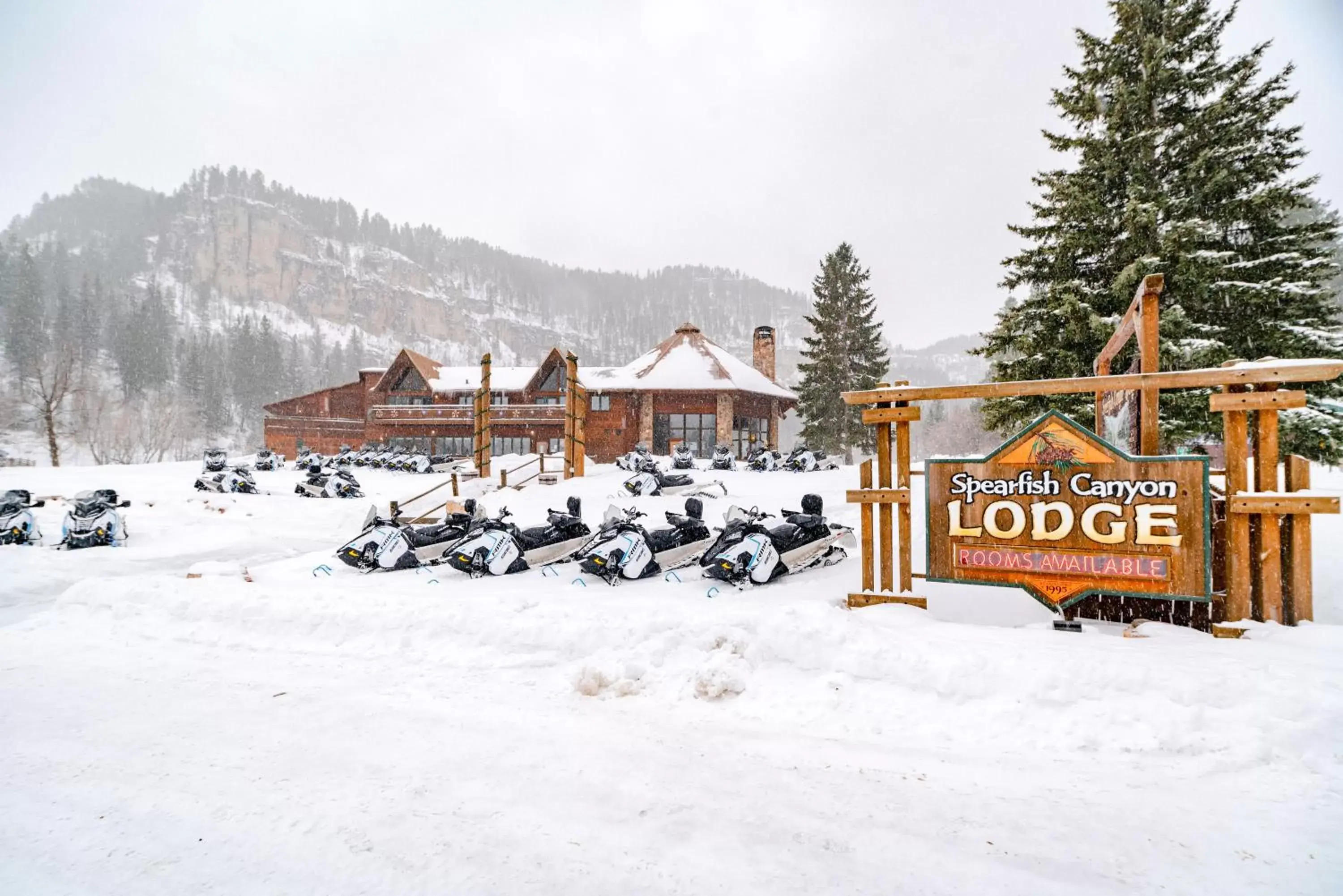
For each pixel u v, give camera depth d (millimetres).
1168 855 2568
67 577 9328
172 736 3857
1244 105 14883
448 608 5824
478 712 4172
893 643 4449
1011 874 2488
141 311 119438
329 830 2869
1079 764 3350
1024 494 5191
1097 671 3902
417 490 21578
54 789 3266
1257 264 13703
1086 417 14484
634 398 40969
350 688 4613
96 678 4875
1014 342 16047
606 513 8039
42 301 108625
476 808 3027
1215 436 13469
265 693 4547
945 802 3023
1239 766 3193
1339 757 3146
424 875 2547
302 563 9383
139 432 69250
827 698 4133
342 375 152500
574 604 6180
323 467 28828
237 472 20047
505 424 41844
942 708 3924
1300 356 13141
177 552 11312
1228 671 3809
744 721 4012
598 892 2438
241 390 103750
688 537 8234
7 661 5281
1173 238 13328
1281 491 5918
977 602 5812
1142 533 4812
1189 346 12766
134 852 2738
